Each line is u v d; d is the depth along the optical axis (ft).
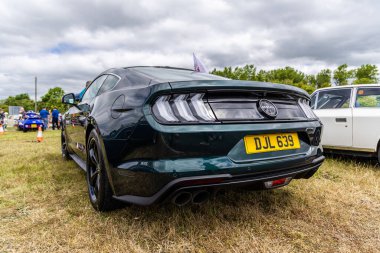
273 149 6.50
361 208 8.27
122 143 6.15
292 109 7.32
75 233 6.56
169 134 5.41
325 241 6.37
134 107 6.07
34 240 6.26
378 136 12.89
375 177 11.58
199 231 6.63
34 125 47.47
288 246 6.10
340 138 14.28
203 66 27.50
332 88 15.58
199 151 5.63
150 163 5.59
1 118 56.75
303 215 7.67
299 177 7.57
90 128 8.75
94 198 8.00
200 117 5.72
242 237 6.38
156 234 6.47
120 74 8.60
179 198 5.84
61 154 17.43
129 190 6.16
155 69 8.95
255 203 8.36
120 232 6.55
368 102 13.66
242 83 6.26
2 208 8.09
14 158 16.08
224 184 5.72
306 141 7.46
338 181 11.00
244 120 6.15
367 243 6.31
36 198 8.88
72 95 12.45
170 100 5.74
